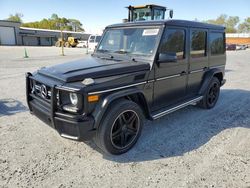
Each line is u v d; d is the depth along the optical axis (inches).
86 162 126.8
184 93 182.2
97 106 118.3
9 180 110.0
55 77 124.0
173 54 142.3
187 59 174.6
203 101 208.1
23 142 147.0
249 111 213.8
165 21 150.4
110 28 178.1
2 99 242.8
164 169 120.8
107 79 123.6
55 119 119.2
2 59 706.2
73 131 116.8
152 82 146.7
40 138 152.8
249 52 1371.8
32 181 109.8
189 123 182.4
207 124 180.9
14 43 2209.6
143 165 124.5
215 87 221.9
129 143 138.3
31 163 124.3
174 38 158.2
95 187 106.7
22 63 590.6
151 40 149.5
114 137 130.3
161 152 137.8
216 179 112.6
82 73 122.1
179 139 154.5
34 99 143.6
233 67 554.6
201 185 108.3
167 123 181.9
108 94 121.7
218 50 219.5
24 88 295.7
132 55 154.2
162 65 150.6
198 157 132.5
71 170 119.3
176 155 134.5
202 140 153.4
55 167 121.5
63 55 906.1
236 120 190.2
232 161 128.3
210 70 209.9
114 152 131.4
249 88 314.2
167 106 166.2
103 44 179.0
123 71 131.6
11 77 375.6
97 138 126.1
